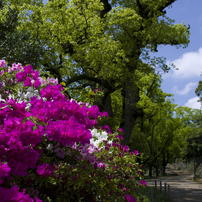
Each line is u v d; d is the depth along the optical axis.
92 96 5.68
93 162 3.51
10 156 2.61
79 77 17.06
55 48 17.64
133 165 4.48
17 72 4.18
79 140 3.01
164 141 49.88
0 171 2.18
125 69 17.64
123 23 18.36
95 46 17.12
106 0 21.00
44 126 3.18
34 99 3.63
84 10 17.72
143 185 4.57
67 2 18.72
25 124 2.74
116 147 4.57
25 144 2.91
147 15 21.97
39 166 2.82
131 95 20.80
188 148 59.81
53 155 3.27
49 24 17.31
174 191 22.66
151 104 30.83
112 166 4.23
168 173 68.88
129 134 20.92
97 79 17.20
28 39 12.95
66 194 3.04
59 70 18.17
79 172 3.09
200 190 23.58
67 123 3.14
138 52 20.30
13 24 12.78
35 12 17.48
